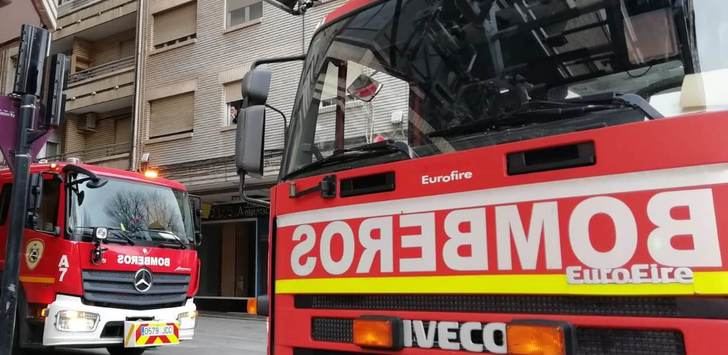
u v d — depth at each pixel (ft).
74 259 22.54
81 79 68.03
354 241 8.09
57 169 23.48
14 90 16.81
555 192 6.32
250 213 57.82
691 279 5.35
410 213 7.52
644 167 5.78
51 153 68.08
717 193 5.35
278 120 49.85
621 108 6.40
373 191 7.97
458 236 7.00
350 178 8.32
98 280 23.08
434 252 7.20
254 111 10.48
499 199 6.73
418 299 7.26
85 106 65.77
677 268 5.44
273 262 9.43
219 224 60.64
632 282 5.68
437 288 7.09
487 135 7.41
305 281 8.70
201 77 57.16
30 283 22.79
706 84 6.32
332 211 8.47
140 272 24.43
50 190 23.48
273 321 9.22
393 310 7.49
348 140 9.52
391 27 9.53
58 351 29.37
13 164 16.62
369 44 9.75
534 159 6.55
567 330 5.91
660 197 5.64
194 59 58.03
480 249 6.79
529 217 6.46
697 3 6.65
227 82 55.26
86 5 67.62
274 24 52.70
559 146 6.38
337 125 9.75
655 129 5.78
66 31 69.05
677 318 5.40
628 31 7.13
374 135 9.18
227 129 54.24
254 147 10.38
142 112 60.80
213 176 53.42
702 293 5.27
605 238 5.90
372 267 7.81
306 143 10.12
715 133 5.43
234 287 58.85
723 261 5.21
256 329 41.39
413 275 7.34
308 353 8.49
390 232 7.69
